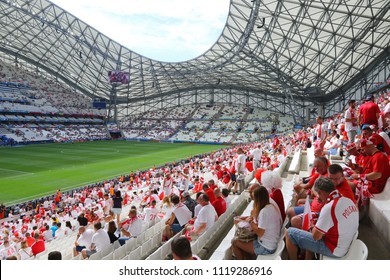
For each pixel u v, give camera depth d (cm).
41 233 1588
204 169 3203
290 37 4628
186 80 8262
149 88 9069
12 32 6781
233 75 7000
